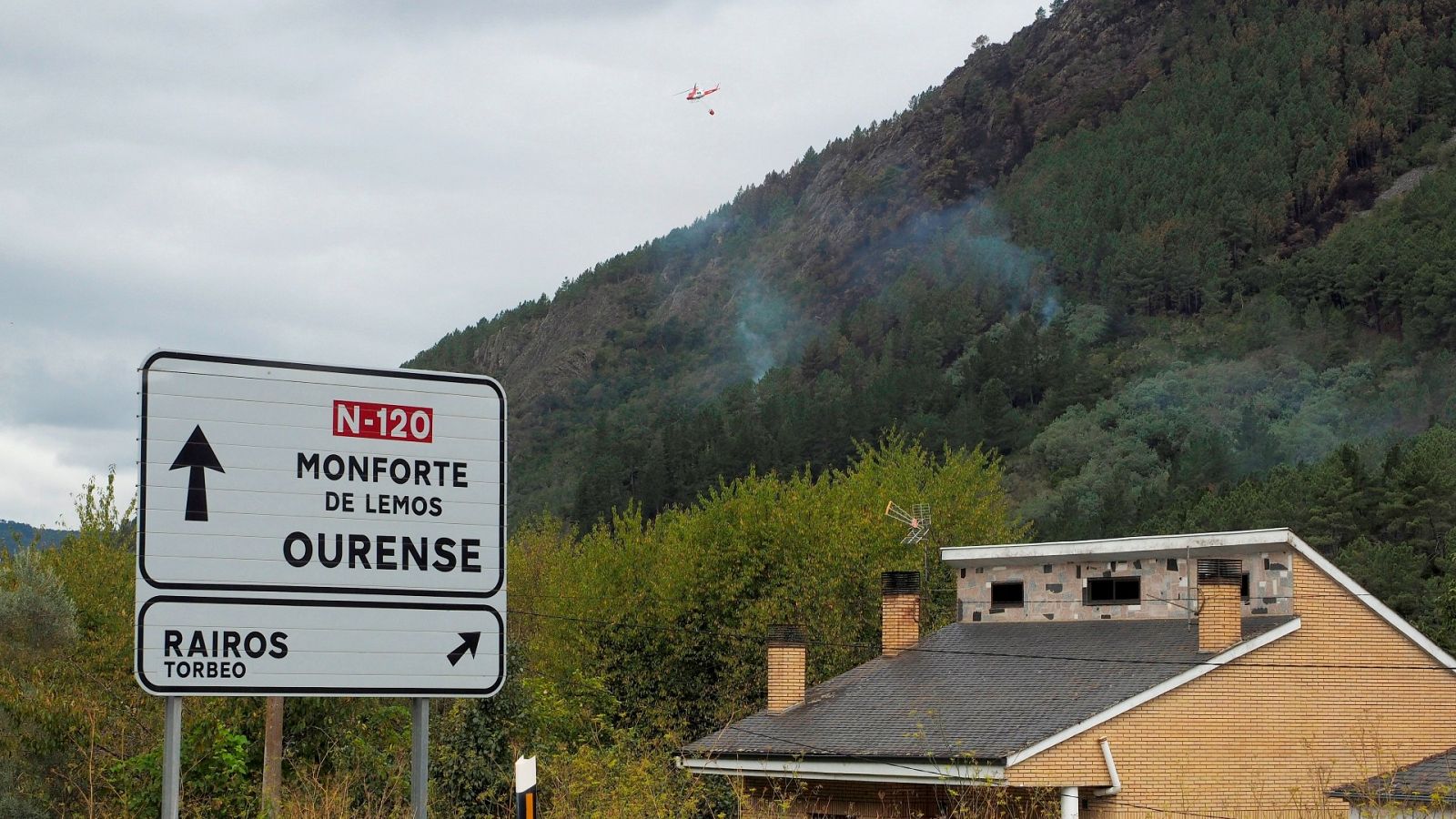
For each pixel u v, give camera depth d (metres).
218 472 9.45
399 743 32.84
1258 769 25.44
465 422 10.04
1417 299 189.62
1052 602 31.89
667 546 51.41
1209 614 26.33
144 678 9.14
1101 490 140.62
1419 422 161.62
